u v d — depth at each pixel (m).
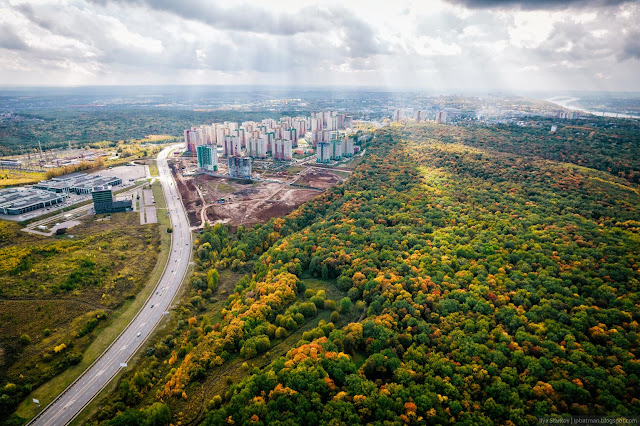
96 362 195.88
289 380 150.75
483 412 133.75
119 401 170.00
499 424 129.38
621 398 132.50
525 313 176.50
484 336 163.75
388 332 173.50
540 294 188.50
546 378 142.75
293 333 199.50
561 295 185.88
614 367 142.38
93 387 179.62
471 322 171.75
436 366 151.88
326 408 137.88
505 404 135.00
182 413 156.38
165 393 169.62
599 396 132.12
